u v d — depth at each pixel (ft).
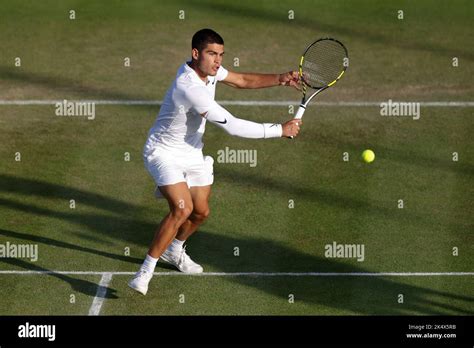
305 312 86.48
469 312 86.38
